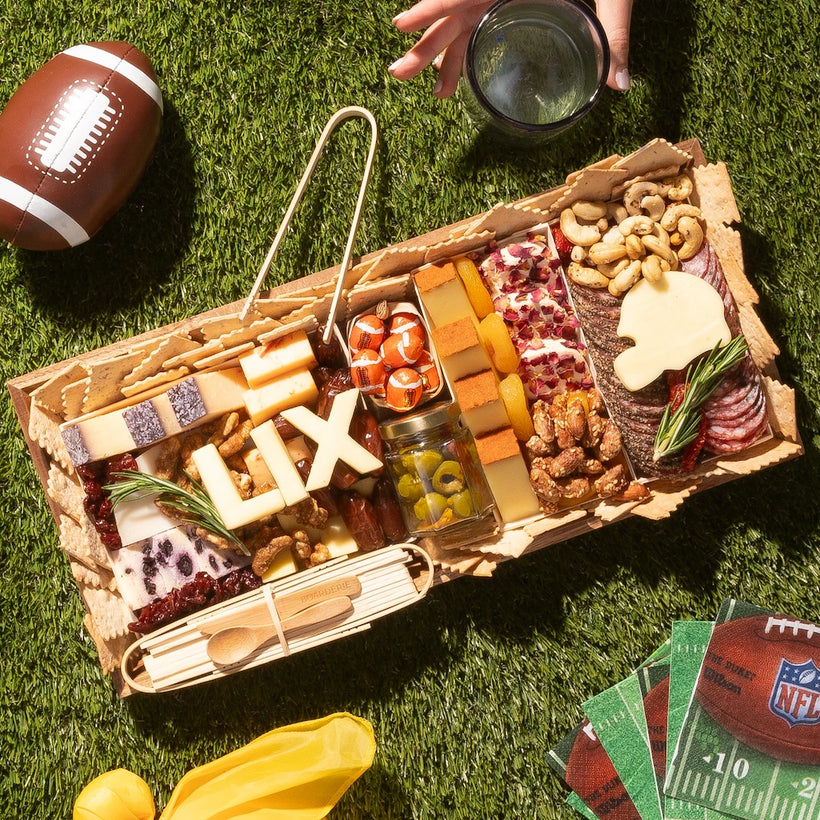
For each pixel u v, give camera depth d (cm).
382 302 87
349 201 95
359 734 89
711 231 88
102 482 87
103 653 86
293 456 86
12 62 95
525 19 80
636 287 86
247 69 95
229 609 86
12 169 85
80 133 85
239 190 95
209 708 94
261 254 94
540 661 95
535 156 94
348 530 88
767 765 91
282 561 87
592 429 86
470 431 87
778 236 96
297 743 89
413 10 80
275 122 95
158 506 86
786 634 91
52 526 95
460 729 94
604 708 92
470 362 85
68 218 87
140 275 94
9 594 95
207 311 90
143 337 88
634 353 85
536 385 87
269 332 85
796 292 95
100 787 88
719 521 95
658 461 86
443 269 85
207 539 86
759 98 96
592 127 95
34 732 95
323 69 95
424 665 94
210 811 88
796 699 91
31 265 94
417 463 85
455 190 94
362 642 94
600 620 95
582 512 86
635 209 87
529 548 88
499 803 95
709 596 95
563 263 89
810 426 95
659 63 95
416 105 95
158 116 89
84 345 95
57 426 87
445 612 94
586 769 93
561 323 87
